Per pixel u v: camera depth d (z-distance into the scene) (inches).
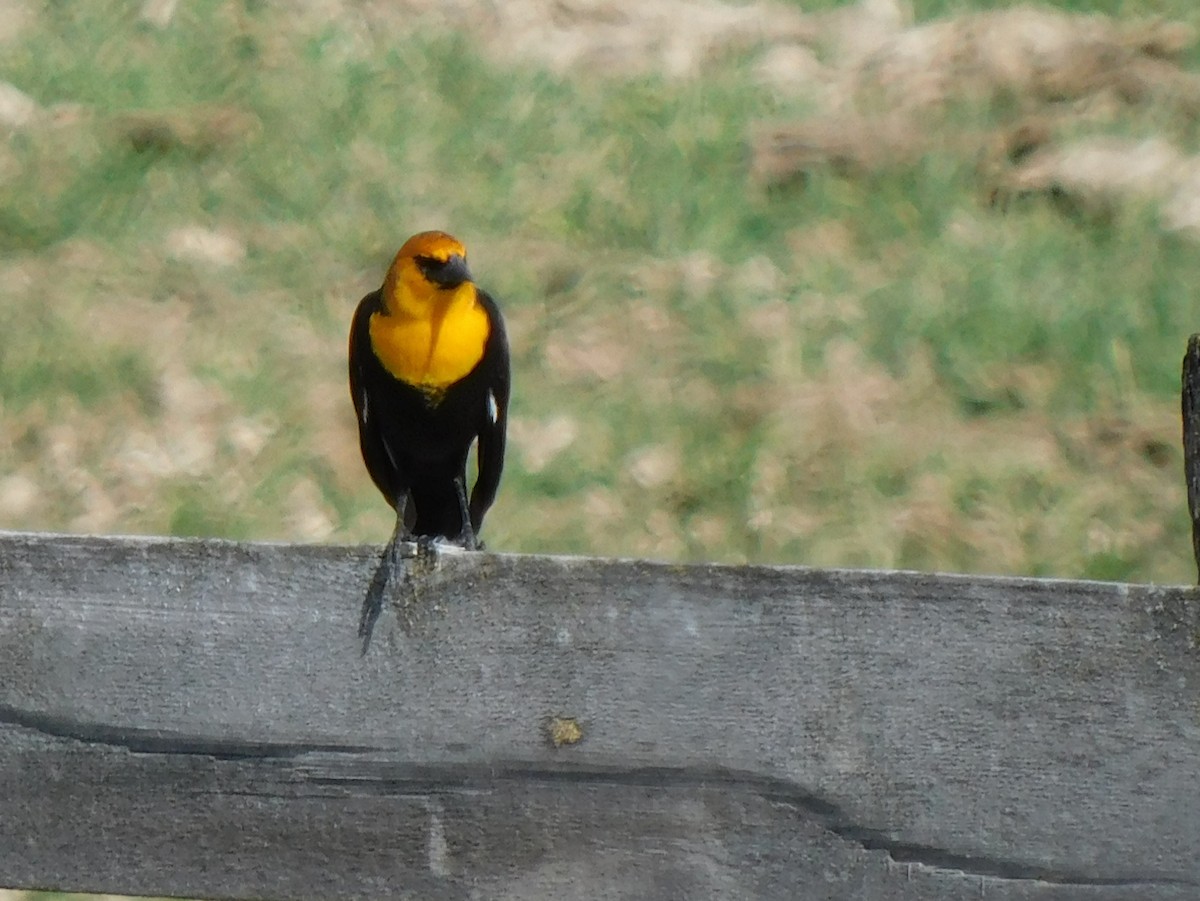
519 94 676.1
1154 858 156.4
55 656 164.4
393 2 743.7
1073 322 532.4
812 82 692.7
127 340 536.1
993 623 156.9
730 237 594.2
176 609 163.8
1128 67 671.1
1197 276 557.6
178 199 615.2
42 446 490.6
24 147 639.8
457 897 163.5
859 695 158.4
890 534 447.2
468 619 161.6
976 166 626.2
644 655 160.2
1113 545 440.8
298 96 672.4
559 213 605.6
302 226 602.5
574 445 480.7
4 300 555.5
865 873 159.3
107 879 165.8
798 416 492.4
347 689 163.0
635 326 538.3
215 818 164.6
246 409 506.9
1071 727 156.6
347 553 162.9
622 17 746.2
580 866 162.1
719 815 160.6
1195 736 155.4
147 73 688.4
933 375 514.0
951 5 756.0
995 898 158.4
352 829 163.8
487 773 162.2
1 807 165.3
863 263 576.7
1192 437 158.9
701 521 456.4
